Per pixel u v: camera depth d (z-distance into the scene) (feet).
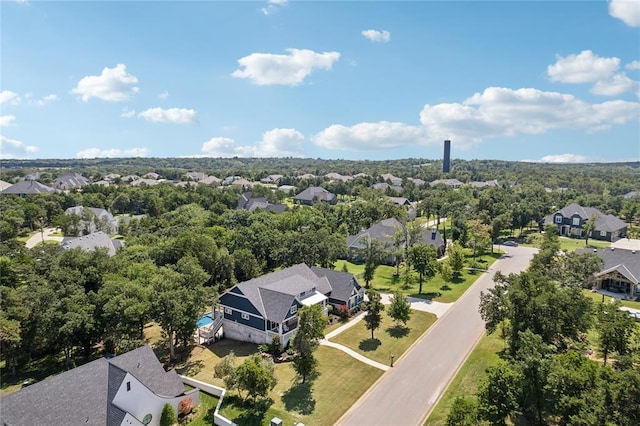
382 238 253.85
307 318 114.93
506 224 304.50
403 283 210.18
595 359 118.11
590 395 74.64
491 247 282.36
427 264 193.06
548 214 377.71
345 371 121.39
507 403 83.87
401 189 544.21
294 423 97.09
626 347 103.35
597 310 121.49
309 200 468.75
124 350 126.52
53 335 121.08
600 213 334.85
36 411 87.15
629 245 298.76
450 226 359.05
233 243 227.61
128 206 404.57
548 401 93.76
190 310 131.75
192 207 338.13
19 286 156.15
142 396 98.48
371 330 148.56
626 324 103.14
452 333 146.51
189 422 101.60
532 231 356.18
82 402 92.22
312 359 112.88
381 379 116.37
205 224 277.85
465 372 116.98
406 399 105.81
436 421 95.14
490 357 124.16
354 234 300.20
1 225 262.47
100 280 150.30
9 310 119.75
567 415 77.25
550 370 82.84
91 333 129.59
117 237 312.71
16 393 88.63
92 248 217.77
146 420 99.04
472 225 268.62
